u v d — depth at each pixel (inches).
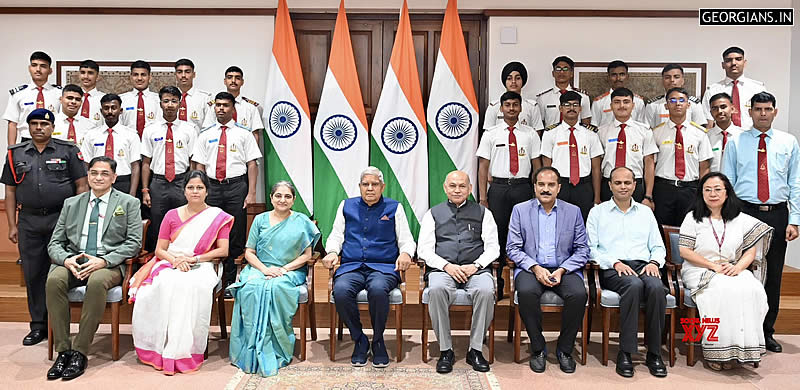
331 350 141.4
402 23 196.9
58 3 202.4
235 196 180.7
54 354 143.2
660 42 202.2
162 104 179.9
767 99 146.8
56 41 204.1
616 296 137.3
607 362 140.5
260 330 135.7
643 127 177.2
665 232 152.5
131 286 140.1
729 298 132.0
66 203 143.3
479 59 211.0
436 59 210.7
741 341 131.5
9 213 152.3
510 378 130.7
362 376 131.3
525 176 180.4
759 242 138.8
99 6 202.5
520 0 202.4
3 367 135.1
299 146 195.3
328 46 211.0
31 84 189.5
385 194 195.2
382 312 136.8
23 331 162.1
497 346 154.3
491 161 183.5
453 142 194.5
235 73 193.0
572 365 135.1
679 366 139.3
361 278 142.8
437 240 149.7
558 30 202.8
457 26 196.2
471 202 151.3
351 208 151.2
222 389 123.7
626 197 147.5
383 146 195.2
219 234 147.9
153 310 135.6
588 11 200.7
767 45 201.6
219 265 149.3
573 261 142.0
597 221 150.8
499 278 167.9
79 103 175.8
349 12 209.3
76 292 135.6
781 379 130.4
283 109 194.7
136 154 182.5
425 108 211.0
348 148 196.1
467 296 138.5
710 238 140.5
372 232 148.8
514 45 203.2
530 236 146.6
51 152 149.1
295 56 197.2
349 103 196.1
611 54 202.8
